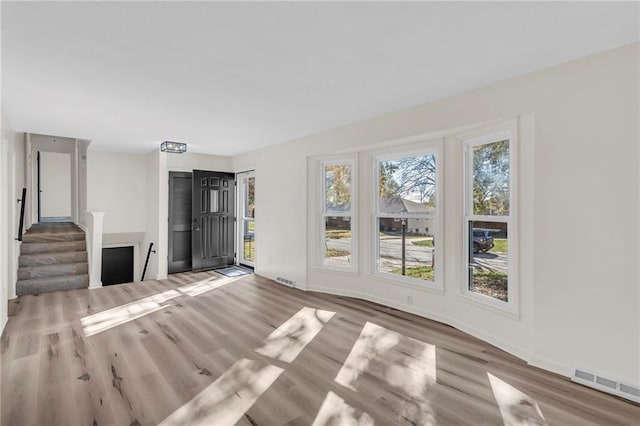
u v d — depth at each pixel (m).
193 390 2.41
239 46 2.30
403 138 3.87
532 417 2.10
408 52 2.41
